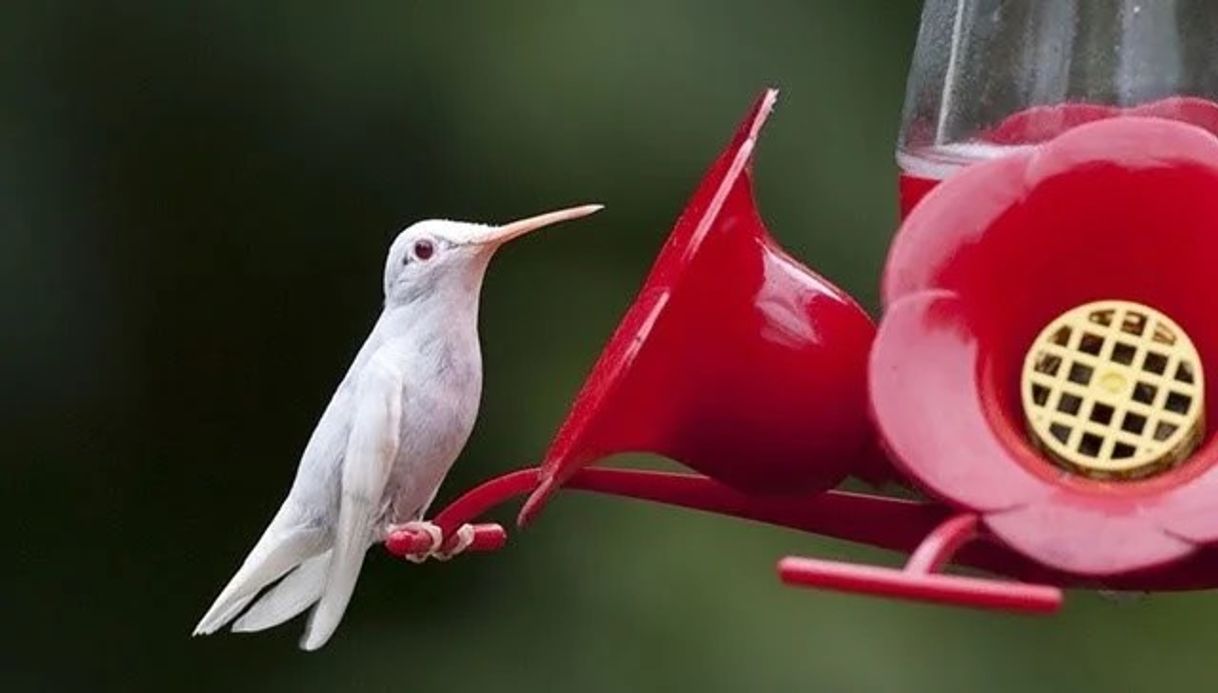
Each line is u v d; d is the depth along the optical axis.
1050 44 5.47
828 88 9.45
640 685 9.12
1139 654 9.12
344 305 9.59
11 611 9.55
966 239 4.75
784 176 9.38
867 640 9.04
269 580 6.14
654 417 5.27
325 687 9.43
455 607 9.37
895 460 4.51
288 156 9.55
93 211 9.60
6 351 9.58
